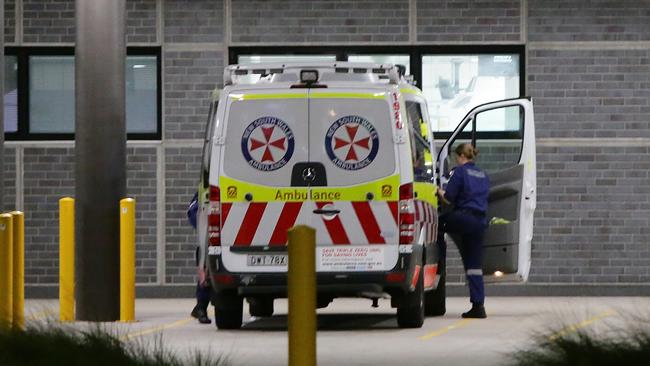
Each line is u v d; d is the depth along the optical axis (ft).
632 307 116.67
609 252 135.33
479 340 85.05
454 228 105.70
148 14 136.46
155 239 135.85
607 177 135.74
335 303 127.54
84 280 103.45
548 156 135.74
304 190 91.61
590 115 136.05
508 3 136.26
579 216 135.33
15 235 90.79
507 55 136.98
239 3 136.56
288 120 91.91
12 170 137.49
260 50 136.56
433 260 101.60
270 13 136.56
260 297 94.89
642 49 136.05
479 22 136.46
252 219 91.66
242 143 92.12
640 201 135.64
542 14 136.15
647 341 56.13
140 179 136.15
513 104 109.81
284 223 91.56
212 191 92.02
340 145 91.76
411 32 136.46
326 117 91.81
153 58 136.67
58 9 137.80
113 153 103.30
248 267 91.66
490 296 135.13
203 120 136.26
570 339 57.52
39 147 137.18
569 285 135.33
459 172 106.01
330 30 136.56
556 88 136.15
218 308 94.89
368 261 91.40
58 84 138.10
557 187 135.44
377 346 81.05
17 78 138.00
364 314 112.98
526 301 128.36
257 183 91.76
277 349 79.30
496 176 110.42
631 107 136.05
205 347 80.12
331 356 74.95
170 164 136.05
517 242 109.81
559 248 135.33
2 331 59.00
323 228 91.50
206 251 98.32
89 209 103.30
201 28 136.46
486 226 107.76
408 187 91.50
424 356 74.79
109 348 57.72
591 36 136.05
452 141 112.37
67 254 103.76
